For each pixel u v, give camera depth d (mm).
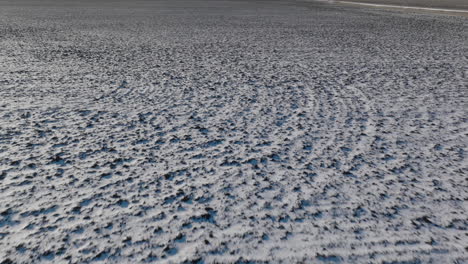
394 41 4730
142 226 1010
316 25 6828
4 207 1072
